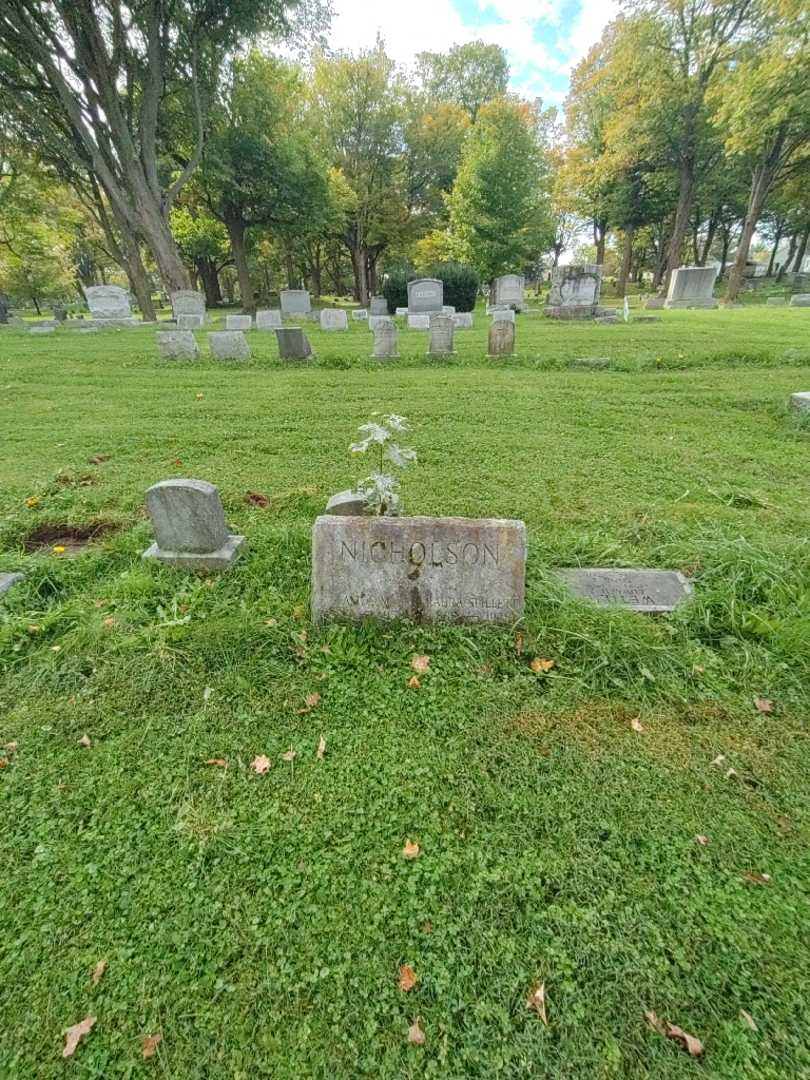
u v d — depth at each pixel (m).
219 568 3.64
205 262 39.88
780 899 1.78
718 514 4.30
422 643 2.94
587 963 1.62
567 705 2.57
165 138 24.12
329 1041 1.47
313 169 28.50
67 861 1.94
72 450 6.16
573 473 5.21
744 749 2.34
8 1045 1.48
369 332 16.39
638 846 1.95
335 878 1.86
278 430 6.73
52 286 40.34
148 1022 1.52
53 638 3.07
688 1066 1.41
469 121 35.88
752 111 21.77
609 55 30.44
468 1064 1.42
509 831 2.01
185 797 2.17
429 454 5.78
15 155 22.61
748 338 12.38
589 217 39.38
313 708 2.59
